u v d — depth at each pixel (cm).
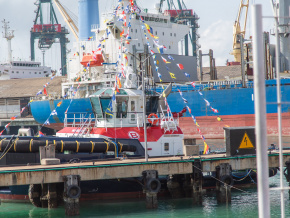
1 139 9112
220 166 8794
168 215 8044
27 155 8850
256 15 3097
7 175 7281
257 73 3122
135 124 10062
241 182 10506
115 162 8312
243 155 9125
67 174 7706
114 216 7975
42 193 8575
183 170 8606
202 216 8012
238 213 8181
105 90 10181
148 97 10300
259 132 3147
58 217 7875
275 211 8512
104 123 10050
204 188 10038
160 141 9944
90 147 9081
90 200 9081
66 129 10731
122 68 10750
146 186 8244
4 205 9075
